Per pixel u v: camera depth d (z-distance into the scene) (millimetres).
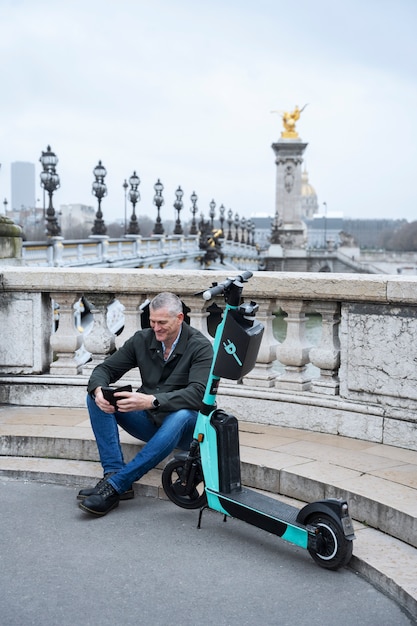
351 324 6215
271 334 6812
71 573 4312
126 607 3938
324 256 107125
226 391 6719
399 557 4402
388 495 4883
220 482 4824
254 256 92312
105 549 4648
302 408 6422
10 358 7250
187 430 5262
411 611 3953
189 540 4812
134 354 5527
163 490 5516
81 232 103875
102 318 7203
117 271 7000
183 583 4227
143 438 5566
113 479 5203
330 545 4359
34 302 7203
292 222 113312
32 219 72625
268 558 4574
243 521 5035
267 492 5430
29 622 3756
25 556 4523
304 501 5242
